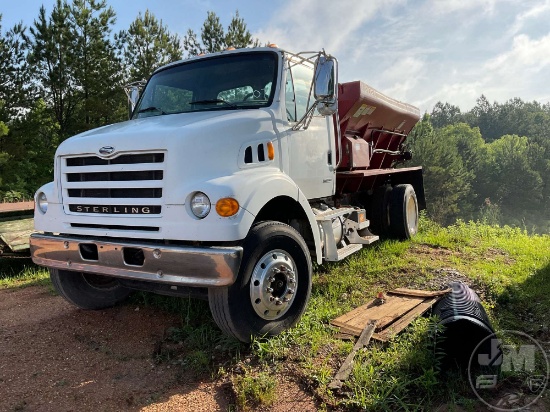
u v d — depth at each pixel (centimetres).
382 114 769
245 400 325
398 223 817
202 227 362
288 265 419
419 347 366
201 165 388
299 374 356
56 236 434
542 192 7519
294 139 505
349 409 312
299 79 538
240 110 469
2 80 2125
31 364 398
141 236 385
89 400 339
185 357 401
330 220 534
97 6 2305
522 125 13825
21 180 2306
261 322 403
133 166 392
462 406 315
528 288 550
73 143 433
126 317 502
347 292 547
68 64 2248
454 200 4878
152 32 2433
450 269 618
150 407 328
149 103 545
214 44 2489
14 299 613
